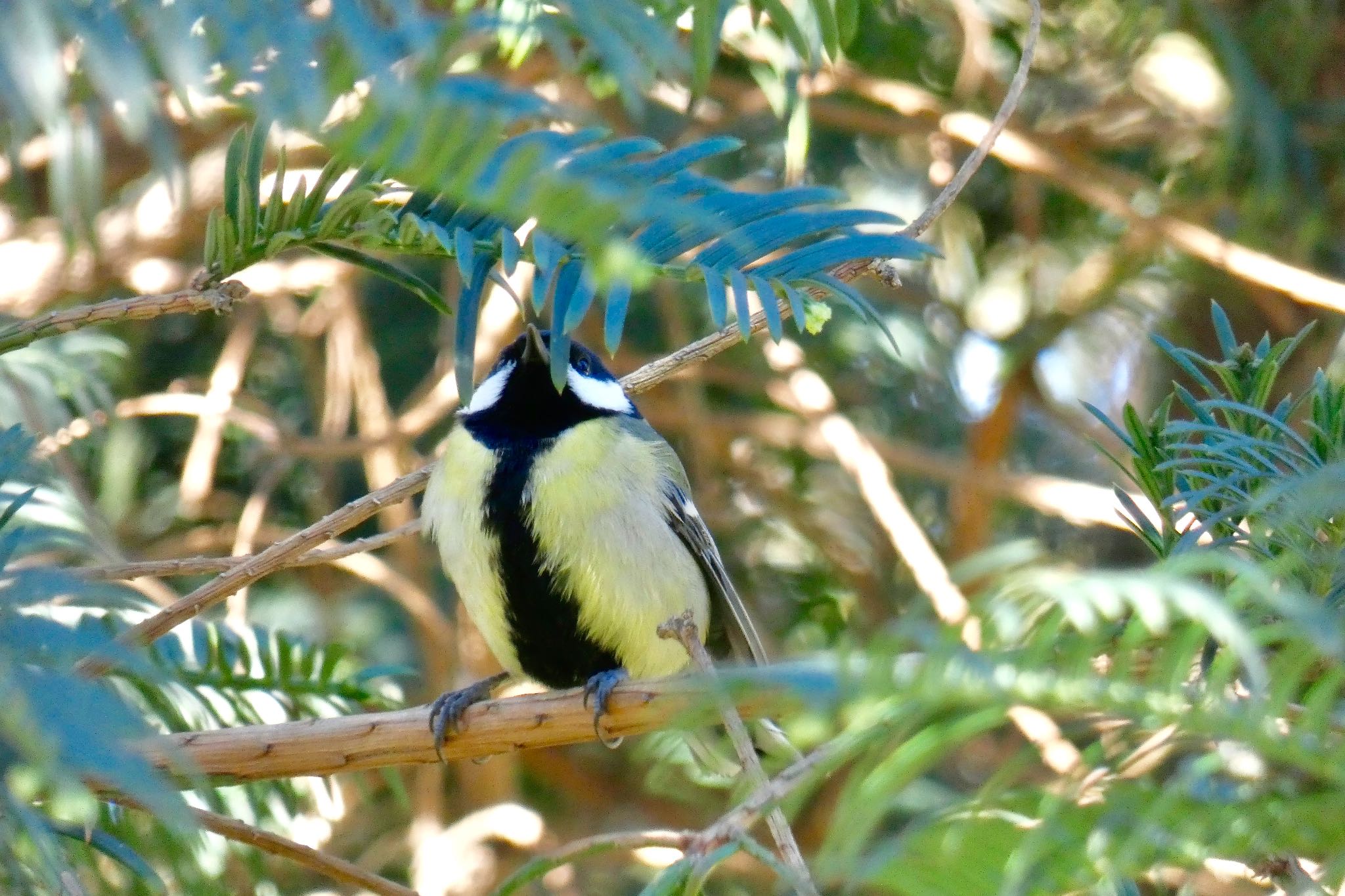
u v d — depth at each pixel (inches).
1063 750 263.9
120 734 89.2
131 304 166.4
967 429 473.7
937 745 101.6
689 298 438.6
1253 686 105.0
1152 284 455.2
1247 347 190.2
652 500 279.1
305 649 247.3
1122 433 196.4
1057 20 415.5
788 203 159.2
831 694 98.0
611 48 107.0
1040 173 381.7
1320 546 140.4
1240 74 371.2
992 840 110.3
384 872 410.6
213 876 221.3
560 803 448.8
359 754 198.4
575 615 272.1
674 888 136.4
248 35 90.0
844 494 478.9
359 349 408.8
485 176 89.8
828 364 464.4
